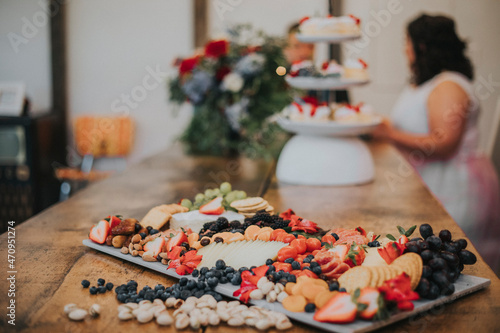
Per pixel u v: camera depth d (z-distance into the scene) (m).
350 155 2.62
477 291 1.29
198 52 3.39
